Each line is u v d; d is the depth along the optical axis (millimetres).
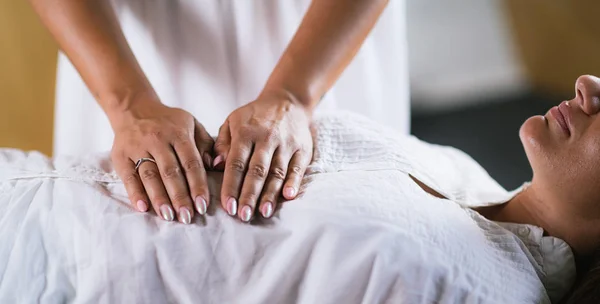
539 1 3016
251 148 984
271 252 926
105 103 1104
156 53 1351
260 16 1349
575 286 1035
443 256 928
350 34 1165
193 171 951
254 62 1379
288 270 912
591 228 1048
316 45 1146
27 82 1829
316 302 897
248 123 1011
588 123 1010
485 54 2973
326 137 1097
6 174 1030
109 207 950
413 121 2600
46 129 1878
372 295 893
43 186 989
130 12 1327
